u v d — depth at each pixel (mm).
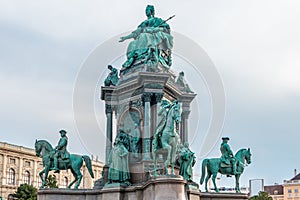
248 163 29047
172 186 21031
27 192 82812
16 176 101875
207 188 28312
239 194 27016
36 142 28906
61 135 28844
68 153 28719
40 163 107875
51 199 26562
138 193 23594
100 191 25984
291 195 125375
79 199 26562
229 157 28438
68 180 84812
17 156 102562
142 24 28109
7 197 98875
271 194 129125
